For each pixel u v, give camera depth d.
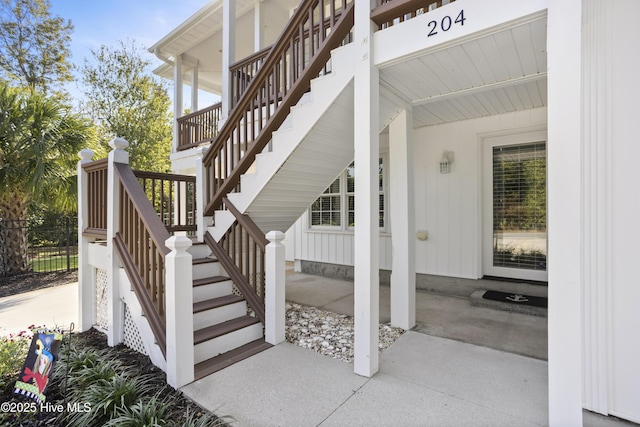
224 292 3.37
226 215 3.58
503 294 4.16
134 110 13.48
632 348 1.83
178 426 1.80
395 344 2.99
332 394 2.17
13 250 6.36
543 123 3.86
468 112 4.01
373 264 2.39
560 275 1.68
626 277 1.83
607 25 1.86
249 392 2.19
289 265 7.55
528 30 1.91
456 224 4.55
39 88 12.37
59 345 2.06
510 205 4.31
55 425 1.87
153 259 2.69
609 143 1.86
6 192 5.92
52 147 5.66
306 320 3.70
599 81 1.88
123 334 3.19
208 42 7.50
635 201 1.79
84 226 3.67
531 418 1.90
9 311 4.26
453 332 3.26
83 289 3.62
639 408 1.81
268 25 6.90
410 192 3.34
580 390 1.63
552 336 1.70
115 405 1.92
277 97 3.16
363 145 2.38
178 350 2.25
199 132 7.14
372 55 2.37
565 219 1.67
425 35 2.13
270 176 3.13
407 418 1.91
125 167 3.21
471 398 2.11
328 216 6.27
